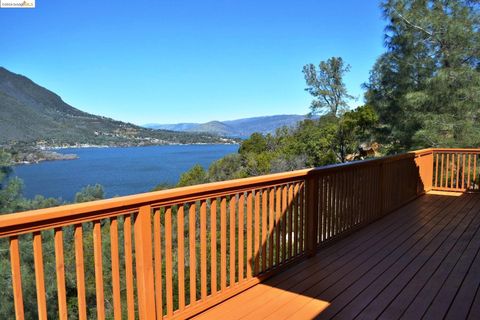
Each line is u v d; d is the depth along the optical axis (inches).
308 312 94.7
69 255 249.8
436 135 423.2
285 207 126.2
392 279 116.8
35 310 210.2
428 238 165.0
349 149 979.3
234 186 102.0
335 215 159.8
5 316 205.9
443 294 104.7
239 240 107.8
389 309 95.6
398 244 156.2
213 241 98.7
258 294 106.7
